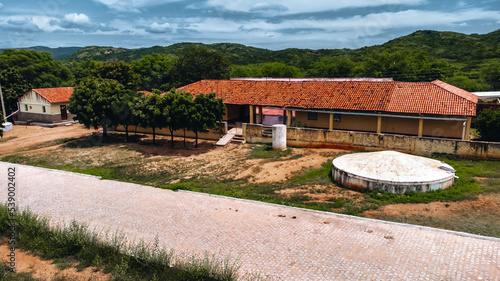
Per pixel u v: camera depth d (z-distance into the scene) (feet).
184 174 66.85
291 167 66.39
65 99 128.26
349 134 74.43
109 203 48.96
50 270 32.12
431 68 173.99
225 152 80.23
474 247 34.42
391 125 81.97
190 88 107.86
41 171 66.49
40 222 39.14
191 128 81.87
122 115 92.32
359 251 34.17
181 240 37.42
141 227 40.96
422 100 76.95
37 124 126.41
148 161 76.07
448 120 76.28
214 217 43.50
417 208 45.44
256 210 45.65
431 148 67.15
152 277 30.40
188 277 29.25
